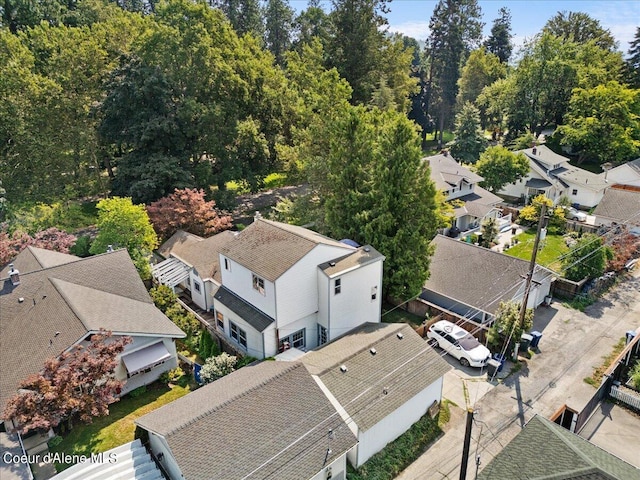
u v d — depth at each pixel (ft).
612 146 183.62
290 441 48.32
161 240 109.91
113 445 55.26
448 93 253.44
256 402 51.19
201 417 47.85
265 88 145.48
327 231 104.68
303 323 74.49
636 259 113.50
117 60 144.77
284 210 119.44
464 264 94.84
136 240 97.66
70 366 52.01
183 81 134.92
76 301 67.00
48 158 128.77
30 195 124.47
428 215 86.74
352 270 73.15
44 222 113.09
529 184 164.96
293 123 154.51
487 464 50.70
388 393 57.41
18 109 124.88
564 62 208.64
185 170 130.82
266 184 177.47
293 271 69.62
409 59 213.46
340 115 114.52
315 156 121.80
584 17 265.54
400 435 58.54
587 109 194.39
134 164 127.75
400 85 208.64
